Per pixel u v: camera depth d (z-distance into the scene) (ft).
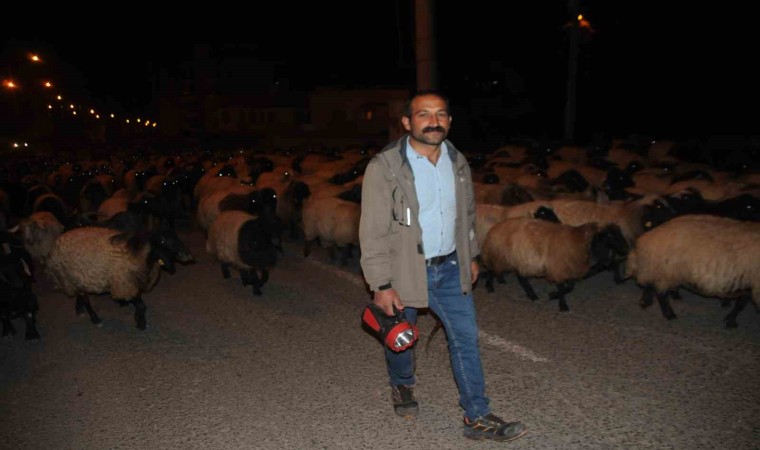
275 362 16.42
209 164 61.11
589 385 13.97
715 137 64.69
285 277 25.80
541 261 19.84
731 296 16.69
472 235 11.63
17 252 19.42
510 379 14.49
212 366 16.39
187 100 205.16
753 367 14.53
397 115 45.96
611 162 44.24
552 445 11.59
